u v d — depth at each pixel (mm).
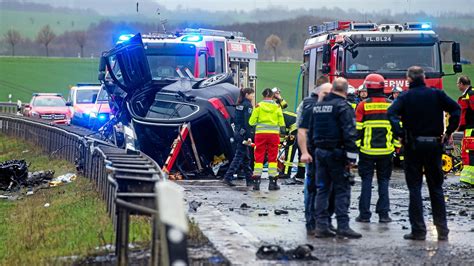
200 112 30938
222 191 26641
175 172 31375
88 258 15508
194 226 17781
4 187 34875
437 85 36250
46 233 21109
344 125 17234
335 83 17484
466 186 28703
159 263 12961
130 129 33469
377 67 36031
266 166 34062
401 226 19375
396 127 17531
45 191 31953
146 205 14695
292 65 158625
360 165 19875
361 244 16875
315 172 17953
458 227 19391
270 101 27094
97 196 25859
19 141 54969
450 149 33562
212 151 31734
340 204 17578
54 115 63781
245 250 15672
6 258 18984
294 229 18719
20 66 158500
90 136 36906
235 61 47906
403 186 28406
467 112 28594
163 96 32719
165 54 40938
